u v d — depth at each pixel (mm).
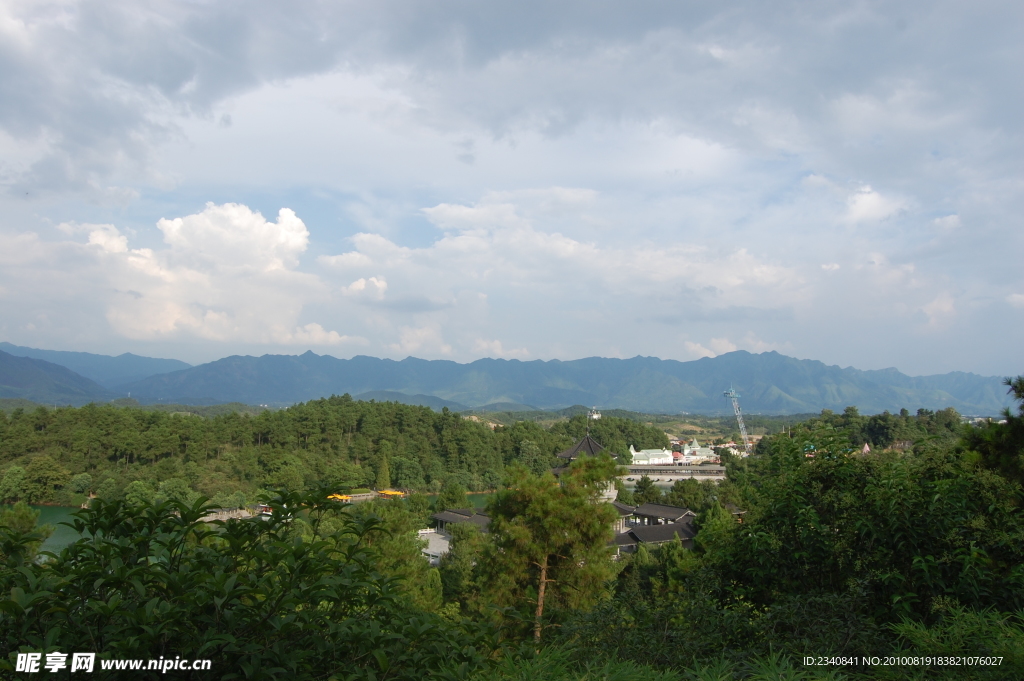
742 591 7680
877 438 55375
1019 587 6301
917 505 6785
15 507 11625
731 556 8023
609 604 6652
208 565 4234
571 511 12555
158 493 66875
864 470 7418
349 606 4570
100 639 3770
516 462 13828
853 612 5980
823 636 5617
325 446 107750
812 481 7676
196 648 3725
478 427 128125
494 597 13016
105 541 4020
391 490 99500
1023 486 7598
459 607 17656
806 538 7172
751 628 6109
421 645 4555
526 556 12859
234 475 82438
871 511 7023
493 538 13852
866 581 6270
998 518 6805
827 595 6125
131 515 4230
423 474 104438
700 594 6488
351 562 4773
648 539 44938
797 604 6086
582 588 12852
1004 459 8359
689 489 59312
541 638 9555
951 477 7223
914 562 6398
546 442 135250
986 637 5156
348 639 4242
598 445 57938
